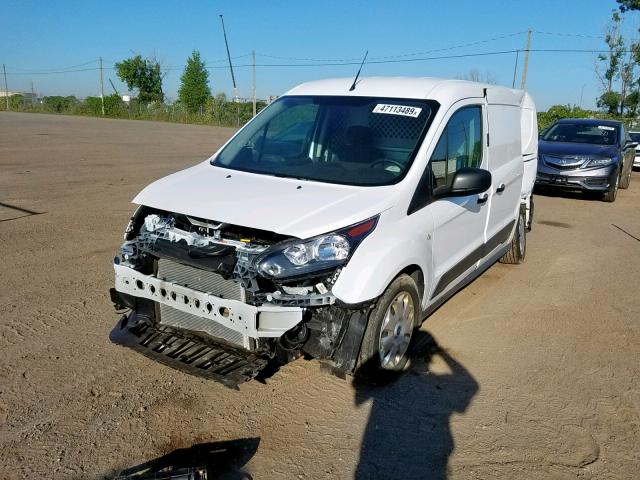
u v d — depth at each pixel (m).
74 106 59.00
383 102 4.66
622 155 12.92
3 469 3.01
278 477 3.06
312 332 3.60
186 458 3.18
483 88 5.41
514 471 3.20
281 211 3.57
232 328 3.42
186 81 58.47
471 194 4.35
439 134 4.39
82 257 6.53
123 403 3.66
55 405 3.60
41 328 4.64
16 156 15.72
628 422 3.73
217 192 3.95
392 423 3.60
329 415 3.65
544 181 12.50
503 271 7.01
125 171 13.90
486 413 3.77
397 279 3.83
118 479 2.87
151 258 3.87
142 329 4.13
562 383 4.22
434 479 3.11
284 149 4.68
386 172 4.14
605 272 7.09
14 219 8.22
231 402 3.75
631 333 5.20
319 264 3.39
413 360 4.46
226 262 3.41
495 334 5.06
